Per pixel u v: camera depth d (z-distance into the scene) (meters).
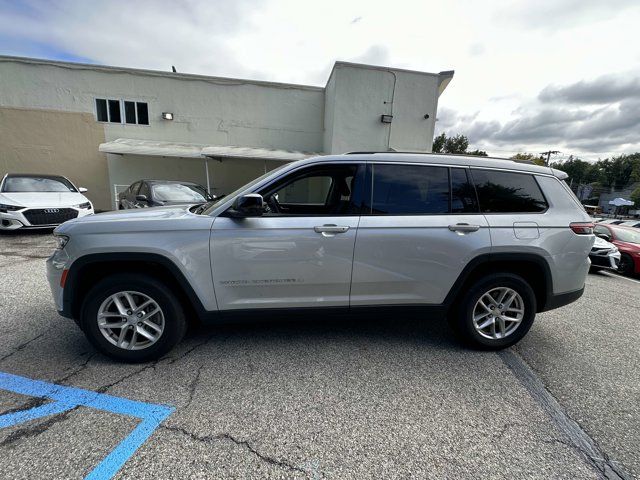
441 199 2.76
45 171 12.48
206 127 13.32
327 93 13.22
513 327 2.95
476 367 2.69
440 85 13.37
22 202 7.16
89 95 12.40
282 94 13.60
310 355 2.78
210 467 1.64
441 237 2.69
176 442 1.79
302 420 2.00
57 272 2.45
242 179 13.95
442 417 2.08
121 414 1.99
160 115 12.98
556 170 3.02
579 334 3.49
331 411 2.09
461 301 2.87
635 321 4.00
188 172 13.48
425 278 2.74
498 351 2.98
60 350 2.71
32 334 2.98
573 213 2.93
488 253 2.74
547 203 2.90
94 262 2.43
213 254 2.48
